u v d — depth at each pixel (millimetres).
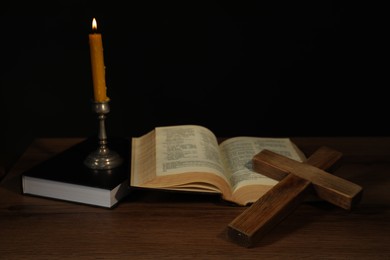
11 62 2145
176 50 2141
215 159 1209
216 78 2186
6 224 1088
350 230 1073
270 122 2262
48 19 2086
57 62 2150
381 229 1078
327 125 2258
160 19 2096
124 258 971
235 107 2234
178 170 1141
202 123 2262
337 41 2119
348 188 1111
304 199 1137
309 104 2227
